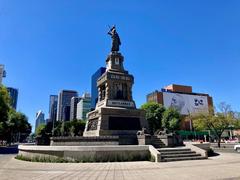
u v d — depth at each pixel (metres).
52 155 19.97
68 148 19.58
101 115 26.31
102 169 15.02
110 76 29.59
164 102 124.31
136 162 18.88
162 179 11.43
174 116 73.69
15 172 14.06
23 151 23.50
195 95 133.75
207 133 110.56
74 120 84.81
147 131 27.52
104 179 11.61
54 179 11.68
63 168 15.58
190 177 11.91
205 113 62.09
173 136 26.06
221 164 17.38
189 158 20.73
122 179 11.57
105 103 28.06
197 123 63.38
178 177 11.95
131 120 27.66
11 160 22.16
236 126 59.78
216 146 59.78
